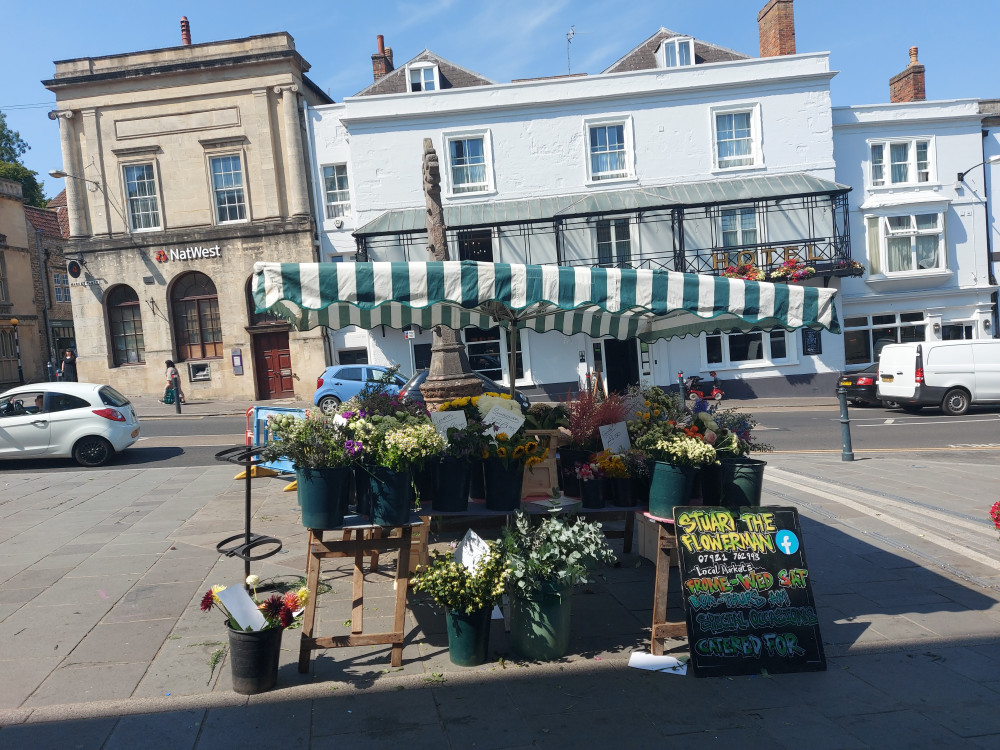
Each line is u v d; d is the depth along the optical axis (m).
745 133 22.67
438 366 8.80
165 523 8.05
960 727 3.68
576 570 4.48
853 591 5.71
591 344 22.50
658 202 21.53
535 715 3.87
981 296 23.52
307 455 4.23
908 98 25.98
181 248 24.41
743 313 5.35
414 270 4.71
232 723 3.78
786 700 4.02
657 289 5.14
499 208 22.20
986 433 14.47
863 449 13.23
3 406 12.73
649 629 5.04
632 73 22.34
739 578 4.54
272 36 23.86
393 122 22.55
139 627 5.08
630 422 5.42
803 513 8.05
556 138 22.56
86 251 24.52
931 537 7.06
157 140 24.41
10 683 4.23
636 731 3.70
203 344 25.06
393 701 4.02
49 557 6.75
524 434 5.12
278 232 24.22
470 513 4.86
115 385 24.84
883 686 4.16
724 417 5.45
